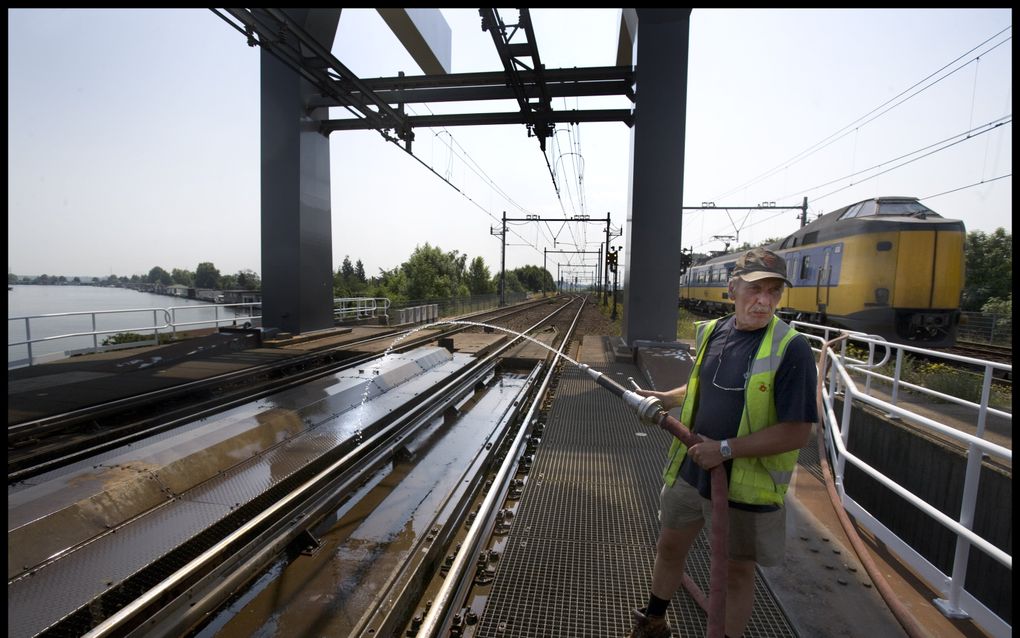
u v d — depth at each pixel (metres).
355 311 21.22
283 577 3.96
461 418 8.78
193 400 8.32
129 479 4.19
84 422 6.62
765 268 1.95
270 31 8.20
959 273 12.55
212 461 4.95
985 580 4.00
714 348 2.16
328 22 11.84
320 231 14.03
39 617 2.85
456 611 2.93
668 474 2.29
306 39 8.81
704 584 2.92
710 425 2.05
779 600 2.73
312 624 3.43
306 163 13.29
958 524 2.78
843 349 5.61
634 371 9.72
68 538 3.50
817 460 5.09
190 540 3.77
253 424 5.83
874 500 5.57
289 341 12.70
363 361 11.37
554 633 2.56
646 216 11.03
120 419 7.14
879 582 2.55
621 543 3.38
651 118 10.88
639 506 3.90
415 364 10.41
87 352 11.15
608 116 12.63
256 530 4.05
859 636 2.47
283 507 4.41
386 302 23.72
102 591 3.10
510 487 4.55
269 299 13.51
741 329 2.08
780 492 1.97
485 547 3.62
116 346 11.72
